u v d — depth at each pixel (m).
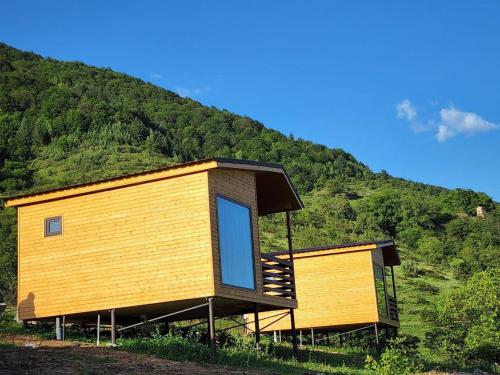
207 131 112.75
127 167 72.69
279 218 63.62
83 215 16.80
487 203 80.75
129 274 15.88
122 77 136.00
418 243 64.81
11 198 17.59
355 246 25.27
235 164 16.22
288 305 18.34
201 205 15.45
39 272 16.98
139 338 16.14
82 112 92.12
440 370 19.61
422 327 34.91
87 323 19.27
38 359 11.52
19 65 125.12
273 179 18.55
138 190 16.27
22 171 67.69
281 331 26.70
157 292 15.43
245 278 16.30
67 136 85.88
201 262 15.10
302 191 87.12
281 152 106.69
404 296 44.09
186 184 15.75
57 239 16.97
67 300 16.47
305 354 19.53
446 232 68.38
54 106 95.00
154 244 15.77
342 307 25.03
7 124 85.81
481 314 23.47
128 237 16.11
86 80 126.19
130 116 99.62
